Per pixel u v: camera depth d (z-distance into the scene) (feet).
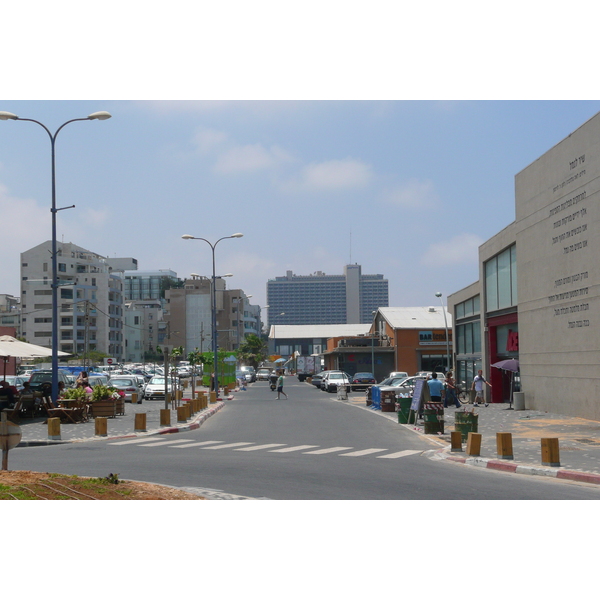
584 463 44.83
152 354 473.67
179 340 467.52
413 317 267.18
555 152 88.79
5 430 37.37
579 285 81.92
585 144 79.87
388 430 75.05
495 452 52.08
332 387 189.67
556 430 69.87
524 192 100.48
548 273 91.56
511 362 104.42
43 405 87.92
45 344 383.86
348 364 260.01
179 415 83.71
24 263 395.96
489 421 82.58
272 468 43.83
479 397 117.39
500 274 117.70
